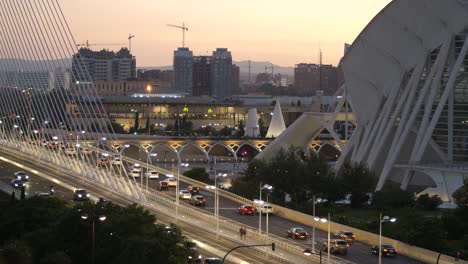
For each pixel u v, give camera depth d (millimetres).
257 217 141875
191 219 136625
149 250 88000
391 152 175125
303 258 105688
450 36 173250
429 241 109688
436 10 173875
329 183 155875
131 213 101250
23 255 87188
